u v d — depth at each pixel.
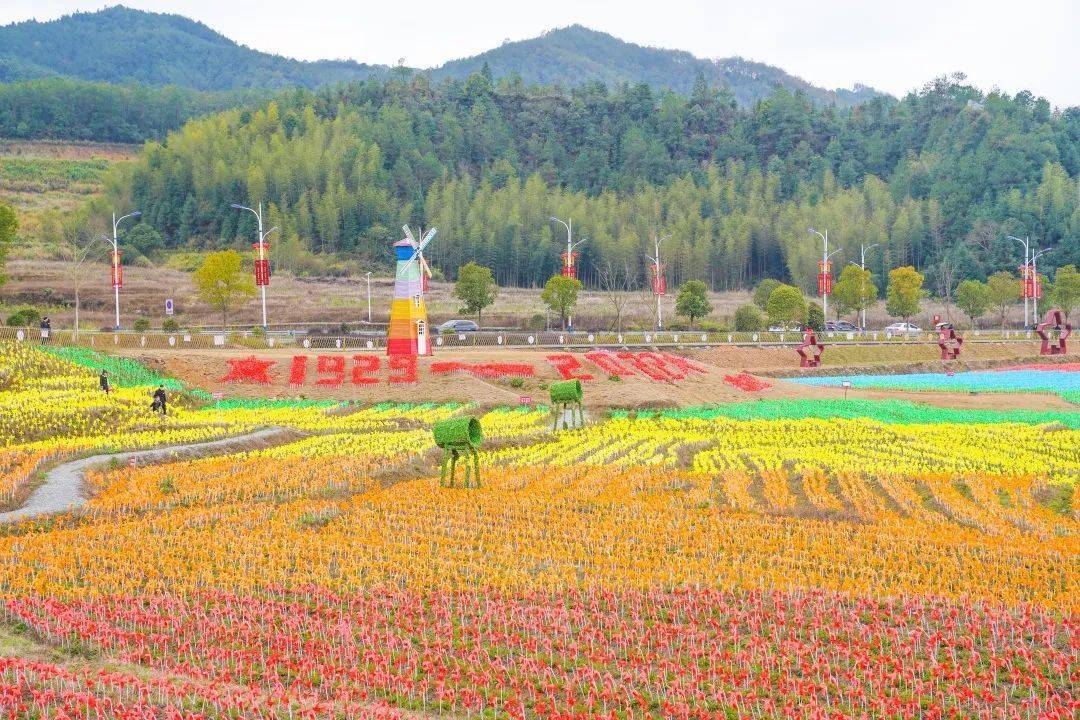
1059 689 28.17
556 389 72.88
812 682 27.97
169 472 54.22
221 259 135.25
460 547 41.25
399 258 94.69
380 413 79.69
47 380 80.62
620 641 31.27
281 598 35.25
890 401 89.00
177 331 136.25
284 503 48.56
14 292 186.38
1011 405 89.56
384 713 26.64
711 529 43.66
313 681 29.08
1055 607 33.72
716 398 89.94
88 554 39.56
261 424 70.56
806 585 36.06
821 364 123.62
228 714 26.73
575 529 43.72
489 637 31.69
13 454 56.81
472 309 154.62
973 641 31.02
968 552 39.91
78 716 26.36
